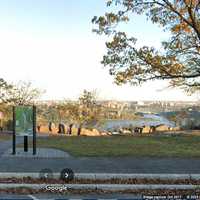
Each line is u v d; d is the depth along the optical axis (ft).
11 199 29.14
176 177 35.86
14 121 51.08
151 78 45.32
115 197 30.22
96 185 32.55
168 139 74.74
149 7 45.32
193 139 74.38
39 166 40.57
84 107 138.82
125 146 60.80
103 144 64.13
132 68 44.88
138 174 35.99
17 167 39.83
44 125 119.14
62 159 45.88
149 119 144.36
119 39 44.37
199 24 44.42
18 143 66.85
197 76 45.52
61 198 29.68
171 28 45.78
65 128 113.29
